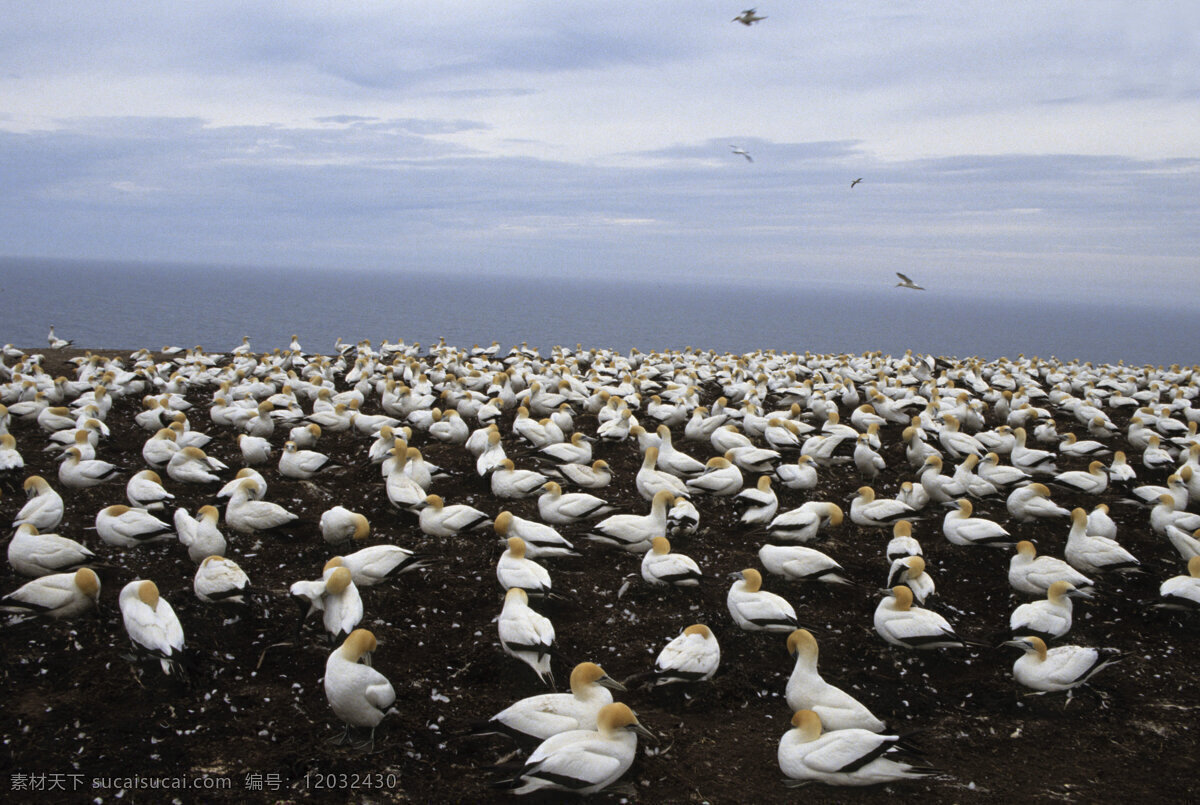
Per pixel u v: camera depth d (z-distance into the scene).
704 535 14.75
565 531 14.40
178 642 8.55
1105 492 18.83
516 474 16.25
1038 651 9.59
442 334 119.00
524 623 9.16
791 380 32.56
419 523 14.28
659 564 11.73
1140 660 10.84
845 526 15.37
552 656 9.65
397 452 15.76
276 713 8.44
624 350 108.31
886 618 10.35
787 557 12.08
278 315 149.88
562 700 7.80
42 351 39.19
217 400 22.58
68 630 9.62
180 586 11.25
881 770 7.53
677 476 18.31
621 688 8.16
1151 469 20.42
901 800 7.54
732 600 10.66
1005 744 8.70
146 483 13.97
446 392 26.16
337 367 33.97
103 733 7.82
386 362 38.91
